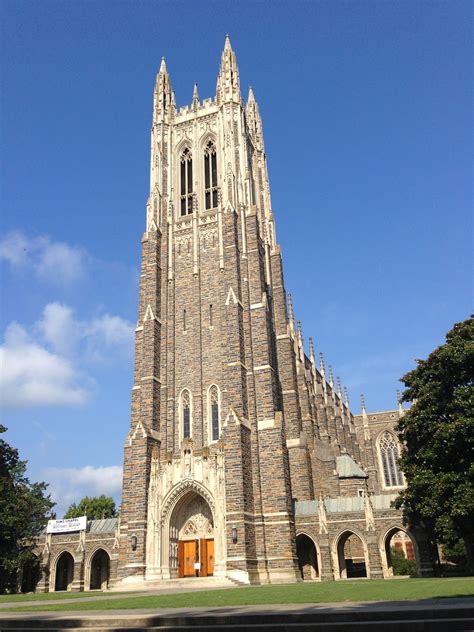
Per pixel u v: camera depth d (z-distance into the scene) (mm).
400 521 60656
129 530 57938
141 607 26469
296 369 81375
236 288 65938
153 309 68625
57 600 37125
